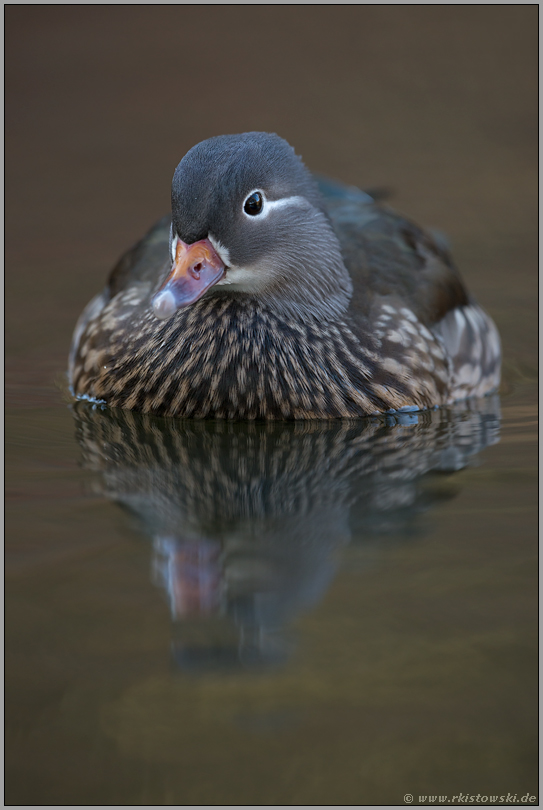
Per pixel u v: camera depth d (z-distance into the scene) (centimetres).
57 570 729
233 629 654
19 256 1661
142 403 1098
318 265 1069
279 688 599
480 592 698
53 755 548
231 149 995
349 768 541
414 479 905
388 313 1129
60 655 627
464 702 587
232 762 542
